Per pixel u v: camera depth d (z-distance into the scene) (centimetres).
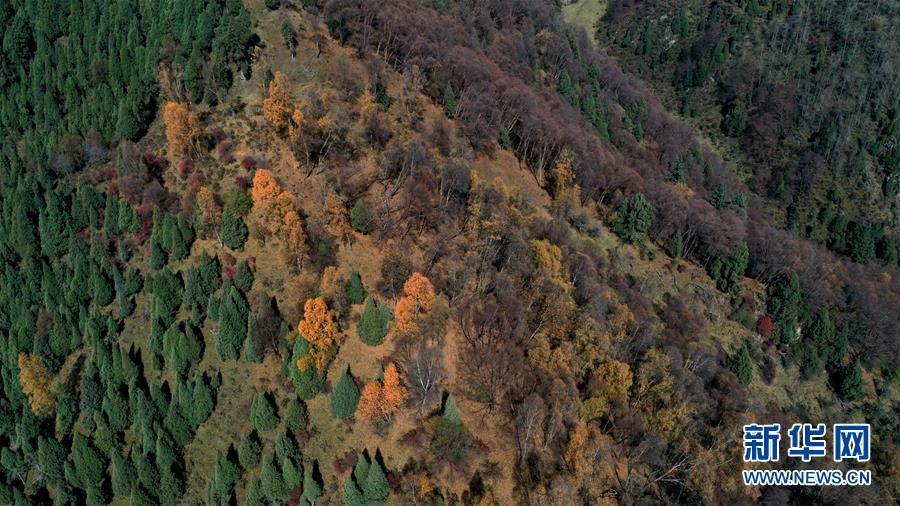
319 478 9062
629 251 14662
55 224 11106
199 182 11694
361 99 13900
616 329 11662
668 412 10544
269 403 9425
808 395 14012
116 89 13150
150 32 14188
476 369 10338
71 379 9812
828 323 14662
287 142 12556
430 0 18338
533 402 9706
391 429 9544
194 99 13075
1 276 10619
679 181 17412
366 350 10238
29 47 14400
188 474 9038
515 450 9700
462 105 15075
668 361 11356
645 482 10031
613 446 10256
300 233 10712
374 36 15788
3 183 11950
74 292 10494
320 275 10856
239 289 10444
